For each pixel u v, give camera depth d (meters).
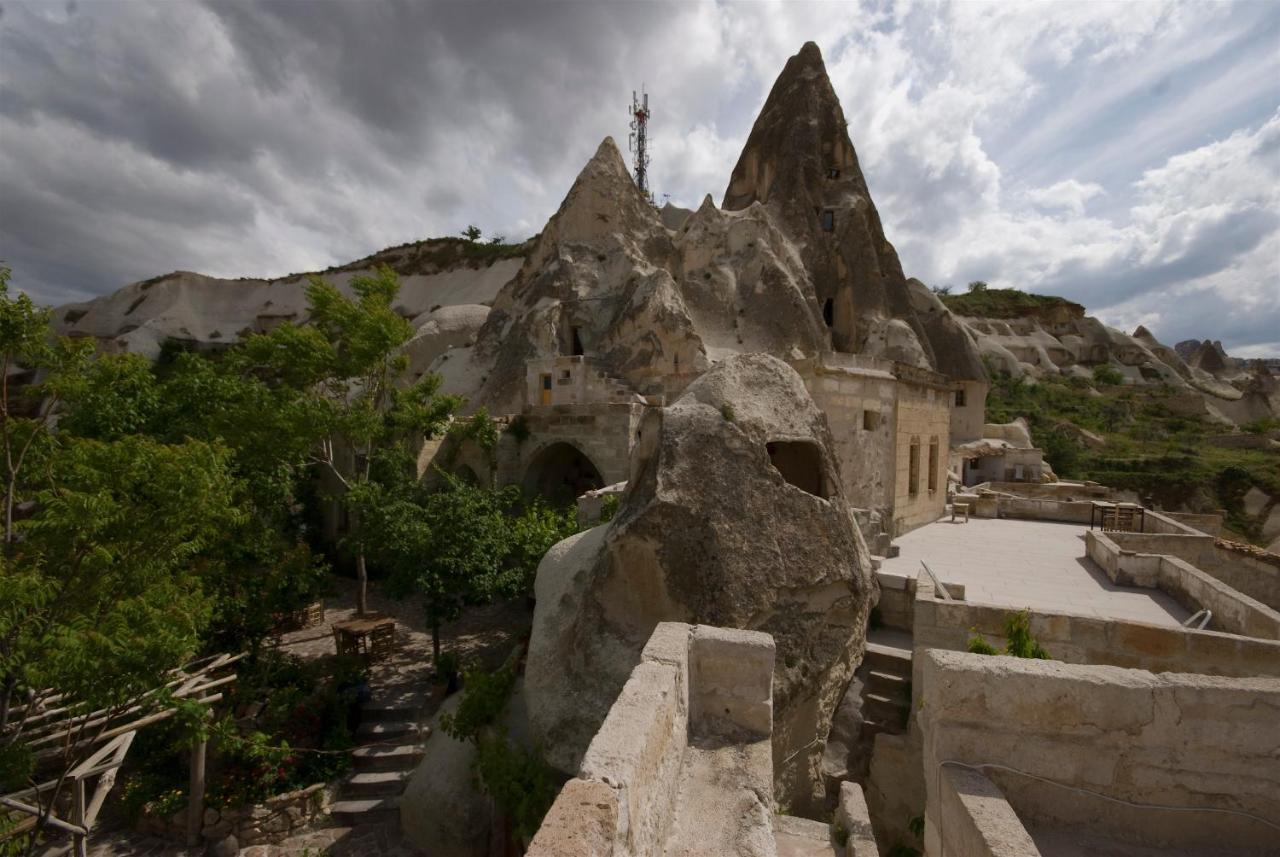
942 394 20.73
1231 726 3.62
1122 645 7.44
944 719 3.89
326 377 19.11
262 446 15.38
